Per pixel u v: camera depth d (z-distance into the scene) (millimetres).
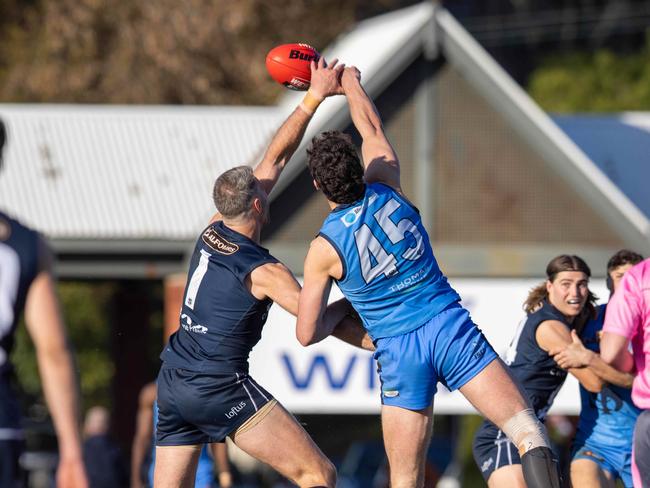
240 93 106250
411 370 21500
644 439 24094
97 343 101812
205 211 63562
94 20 102812
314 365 50531
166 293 54594
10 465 17922
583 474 27016
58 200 64312
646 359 24391
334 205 21734
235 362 21922
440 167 54031
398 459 22109
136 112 71250
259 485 86375
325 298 21609
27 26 109312
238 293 21797
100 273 60844
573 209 53781
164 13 102688
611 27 131500
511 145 54000
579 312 27203
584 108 110375
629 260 27625
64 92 103500
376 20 79062
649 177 64500
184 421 22234
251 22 103625
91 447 52000
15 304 17141
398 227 21500
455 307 21703
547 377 26922
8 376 17906
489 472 26578
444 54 53688
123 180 66062
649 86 109938
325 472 22109
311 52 24609
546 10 135125
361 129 23625
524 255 53156
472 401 21469
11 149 67938
